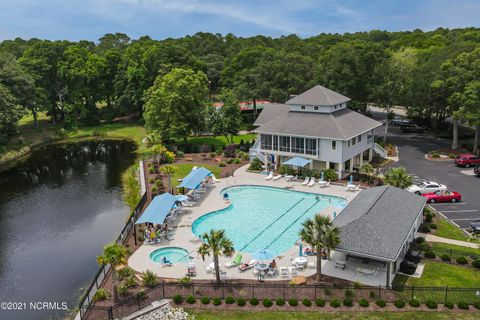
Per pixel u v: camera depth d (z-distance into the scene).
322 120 58.84
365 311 28.44
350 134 56.16
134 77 109.75
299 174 59.50
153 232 40.16
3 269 39.03
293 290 30.58
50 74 110.50
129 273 33.06
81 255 41.12
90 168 74.19
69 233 46.69
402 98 79.38
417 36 148.38
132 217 44.12
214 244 30.98
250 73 101.75
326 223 30.84
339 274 32.72
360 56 78.19
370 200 38.53
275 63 96.12
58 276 37.28
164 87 80.81
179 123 79.12
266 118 74.12
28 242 44.81
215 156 73.88
